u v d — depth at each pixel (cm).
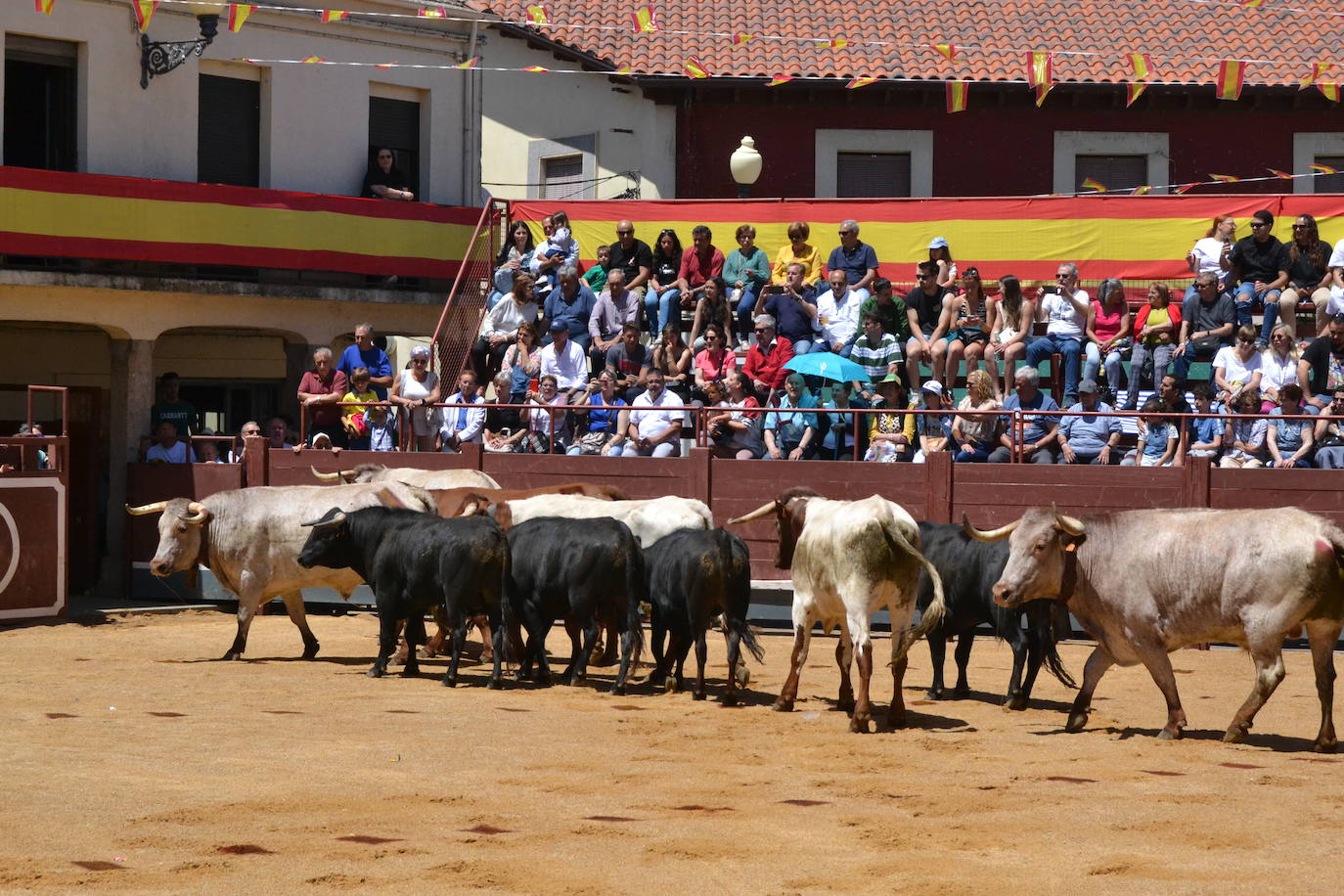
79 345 2327
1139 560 1072
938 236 2133
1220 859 729
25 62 2078
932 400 1781
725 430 1798
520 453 1823
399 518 1327
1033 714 1188
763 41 2633
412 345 2681
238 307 2211
